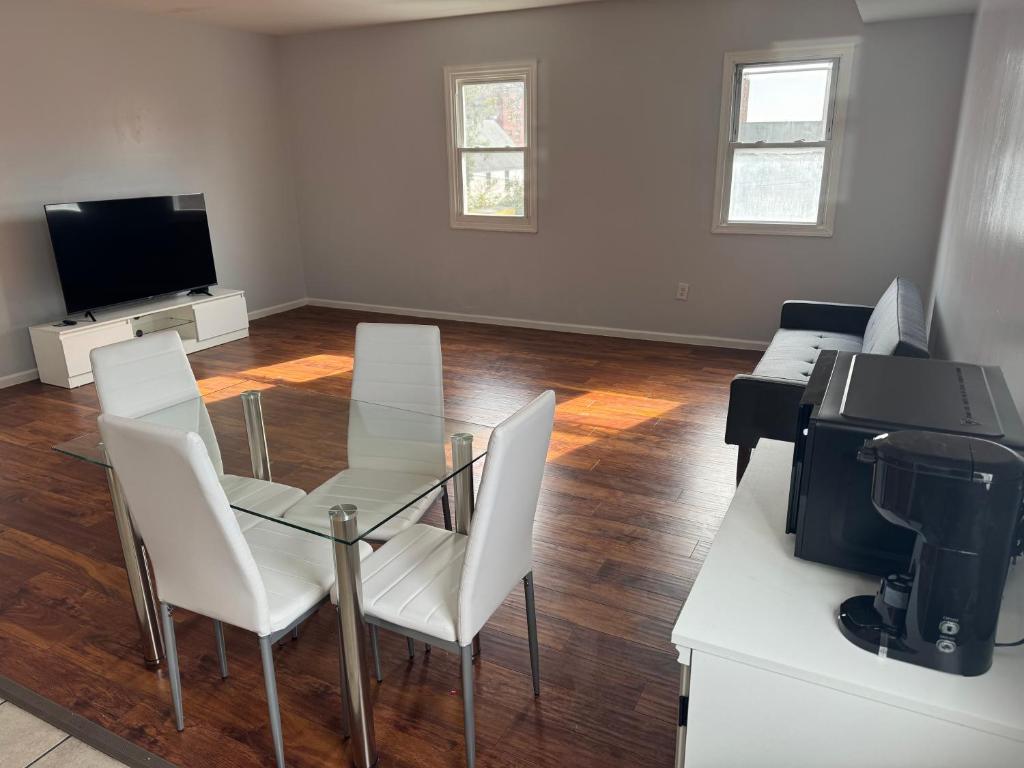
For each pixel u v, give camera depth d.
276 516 1.89
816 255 5.07
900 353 2.50
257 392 2.70
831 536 1.28
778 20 4.75
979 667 1.06
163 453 1.52
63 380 4.80
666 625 2.34
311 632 2.35
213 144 6.05
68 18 4.90
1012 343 1.61
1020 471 0.97
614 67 5.29
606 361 5.20
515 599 2.48
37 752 1.89
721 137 5.09
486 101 5.82
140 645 2.29
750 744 1.17
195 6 5.07
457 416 4.20
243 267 6.50
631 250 5.64
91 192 5.19
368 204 6.56
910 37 4.45
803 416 1.31
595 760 1.83
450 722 1.96
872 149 4.73
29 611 2.47
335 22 5.79
